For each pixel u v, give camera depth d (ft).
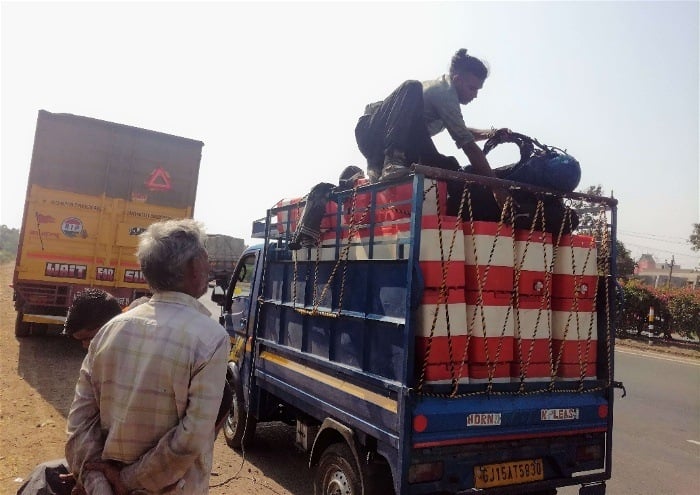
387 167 12.55
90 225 31.22
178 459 5.84
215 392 6.19
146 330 6.29
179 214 33.45
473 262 10.83
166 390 6.10
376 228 11.60
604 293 12.78
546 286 11.72
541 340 11.61
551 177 12.16
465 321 10.53
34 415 20.12
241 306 19.20
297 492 15.21
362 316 11.50
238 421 17.95
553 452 11.48
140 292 32.22
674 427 23.85
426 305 10.25
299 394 13.98
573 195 12.21
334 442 12.66
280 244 16.51
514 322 11.33
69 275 30.68
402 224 10.87
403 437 9.68
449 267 10.39
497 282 10.94
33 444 17.17
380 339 11.00
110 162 31.63
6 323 41.14
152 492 6.06
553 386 11.60
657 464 19.03
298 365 14.33
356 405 11.46
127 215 32.12
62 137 30.63
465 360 10.55
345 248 12.49
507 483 10.84
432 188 10.69
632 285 61.72
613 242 12.68
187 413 6.01
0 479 14.42
